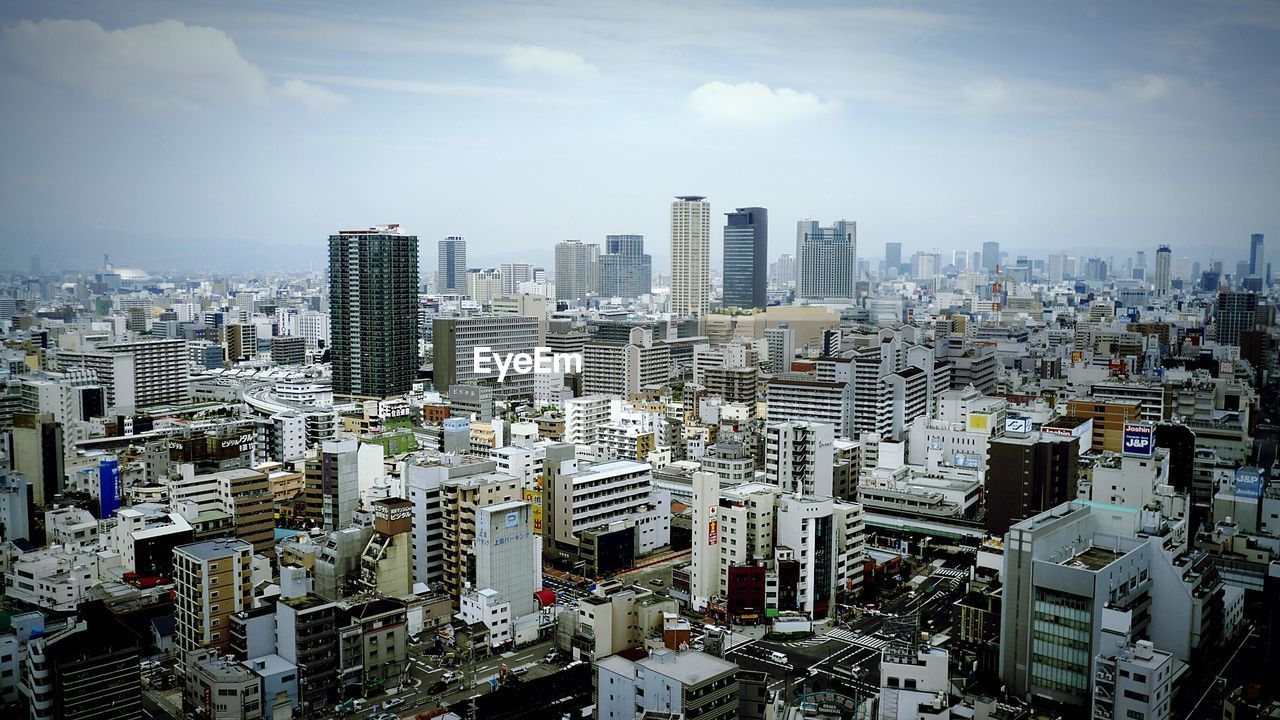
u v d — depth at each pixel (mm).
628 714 177375
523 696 190875
